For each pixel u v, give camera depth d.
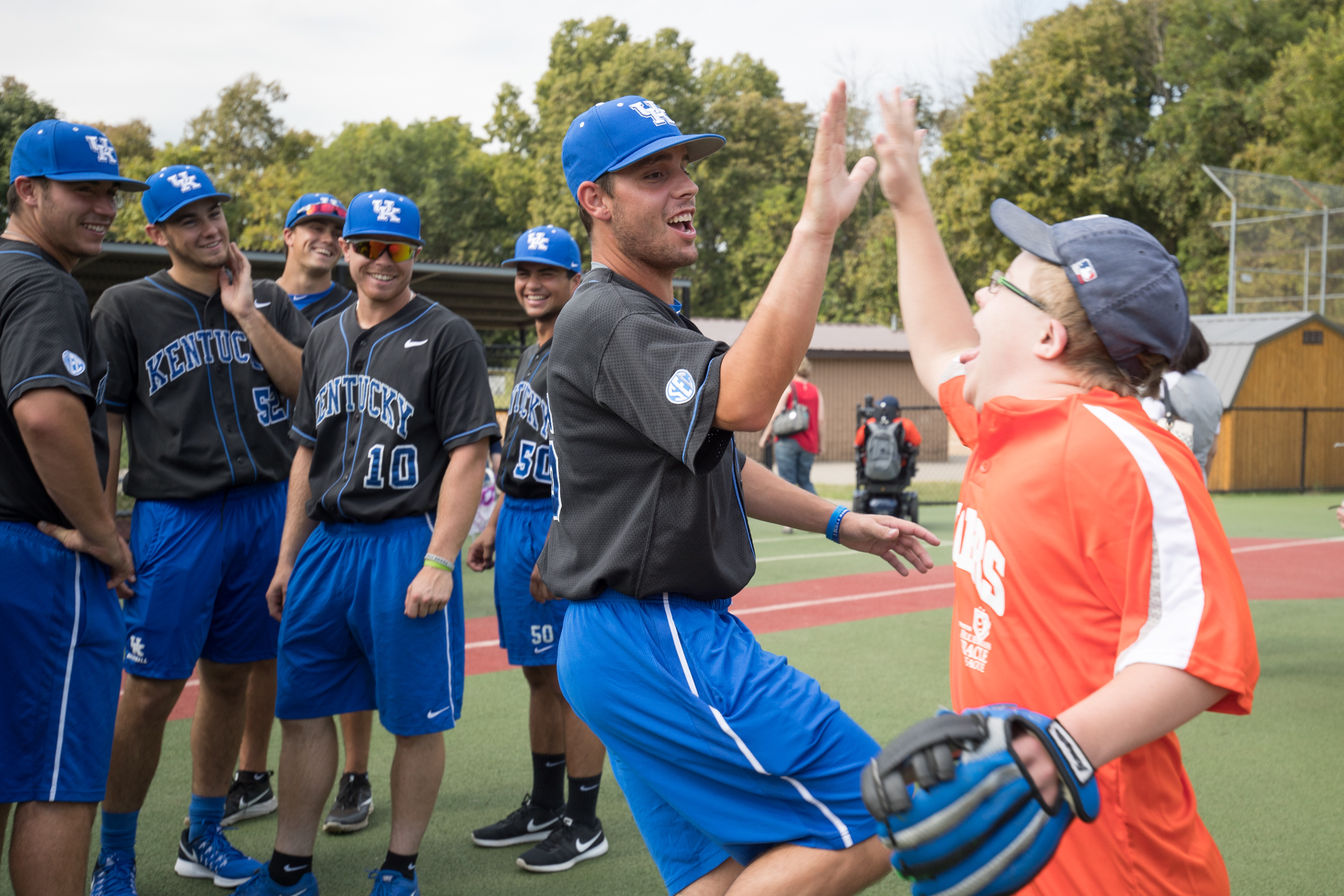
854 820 1.89
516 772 4.41
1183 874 1.59
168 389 3.48
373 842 3.73
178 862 3.45
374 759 4.59
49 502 2.62
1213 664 1.35
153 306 3.51
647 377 1.79
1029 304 1.70
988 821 1.27
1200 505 1.47
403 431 3.18
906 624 7.30
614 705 1.93
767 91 54.62
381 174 55.25
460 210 54.41
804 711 1.89
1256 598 8.23
